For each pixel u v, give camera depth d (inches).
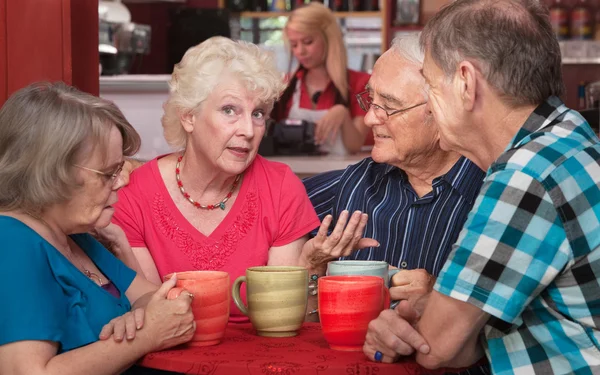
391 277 67.2
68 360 52.9
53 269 55.3
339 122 176.9
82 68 85.4
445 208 75.1
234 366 52.1
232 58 68.4
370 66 237.0
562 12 208.7
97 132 55.7
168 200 72.4
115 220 71.7
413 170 76.5
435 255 74.6
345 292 55.5
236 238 72.1
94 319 57.1
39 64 83.0
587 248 49.3
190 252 71.5
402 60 72.4
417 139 73.0
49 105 55.3
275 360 53.4
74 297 56.0
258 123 70.1
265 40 245.0
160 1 260.1
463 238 50.7
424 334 52.6
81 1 84.7
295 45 182.4
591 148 51.4
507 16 51.8
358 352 56.1
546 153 50.3
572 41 207.5
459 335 51.3
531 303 51.3
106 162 56.6
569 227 49.1
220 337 58.4
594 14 209.0
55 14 82.1
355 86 183.3
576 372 50.3
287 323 60.4
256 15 242.2
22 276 53.1
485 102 52.7
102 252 65.1
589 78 219.6
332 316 55.8
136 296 65.1
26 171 55.0
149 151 168.6
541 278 49.3
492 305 49.5
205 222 72.5
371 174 80.9
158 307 55.4
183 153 74.5
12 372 51.8
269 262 73.3
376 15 236.4
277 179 74.3
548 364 51.1
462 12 52.9
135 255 71.8
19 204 56.2
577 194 49.4
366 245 68.9
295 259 73.3
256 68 68.4
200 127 69.2
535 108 52.9
